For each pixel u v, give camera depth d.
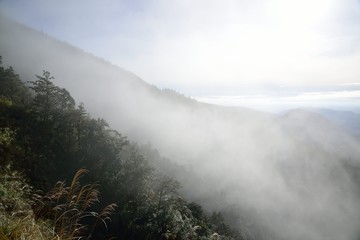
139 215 22.80
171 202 28.66
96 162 28.67
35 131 27.70
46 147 26.47
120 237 19.27
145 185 29.22
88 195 4.09
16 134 24.72
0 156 19.89
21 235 3.30
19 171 19.30
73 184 4.06
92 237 15.86
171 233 21.83
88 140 31.22
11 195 5.76
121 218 20.98
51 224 3.96
